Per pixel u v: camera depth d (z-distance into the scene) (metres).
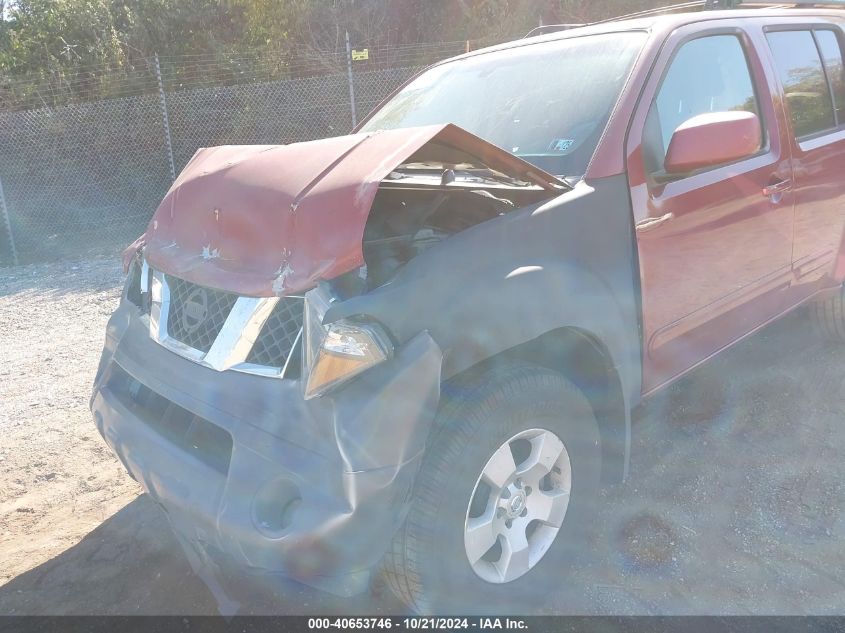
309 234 2.04
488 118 3.11
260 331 2.11
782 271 3.43
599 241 2.50
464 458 2.09
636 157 2.66
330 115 12.19
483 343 2.12
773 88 3.35
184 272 2.33
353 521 1.86
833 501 2.95
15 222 11.63
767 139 3.28
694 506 3.00
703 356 3.09
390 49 13.08
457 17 13.42
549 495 2.45
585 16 13.09
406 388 1.93
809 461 3.23
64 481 3.61
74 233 11.54
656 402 3.82
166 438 2.28
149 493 2.29
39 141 12.16
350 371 1.90
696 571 2.63
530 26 12.99
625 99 2.70
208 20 14.33
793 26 3.65
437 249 2.15
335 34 13.41
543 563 2.44
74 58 13.54
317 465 1.90
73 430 4.18
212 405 2.12
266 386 2.05
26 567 2.90
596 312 2.42
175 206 2.53
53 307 7.38
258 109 12.21
